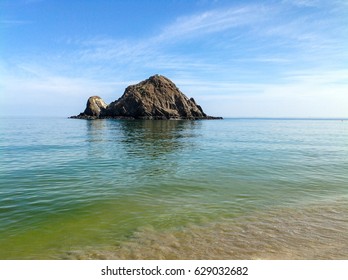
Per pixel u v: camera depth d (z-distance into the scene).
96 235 8.04
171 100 124.06
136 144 32.16
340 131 67.94
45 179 14.73
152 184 13.73
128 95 121.44
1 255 6.98
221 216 9.48
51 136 43.28
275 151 26.25
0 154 23.80
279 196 11.82
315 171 16.94
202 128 67.94
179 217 9.38
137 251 7.13
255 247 7.34
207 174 16.03
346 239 7.81
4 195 11.80
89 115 140.75
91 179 14.78
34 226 8.66
